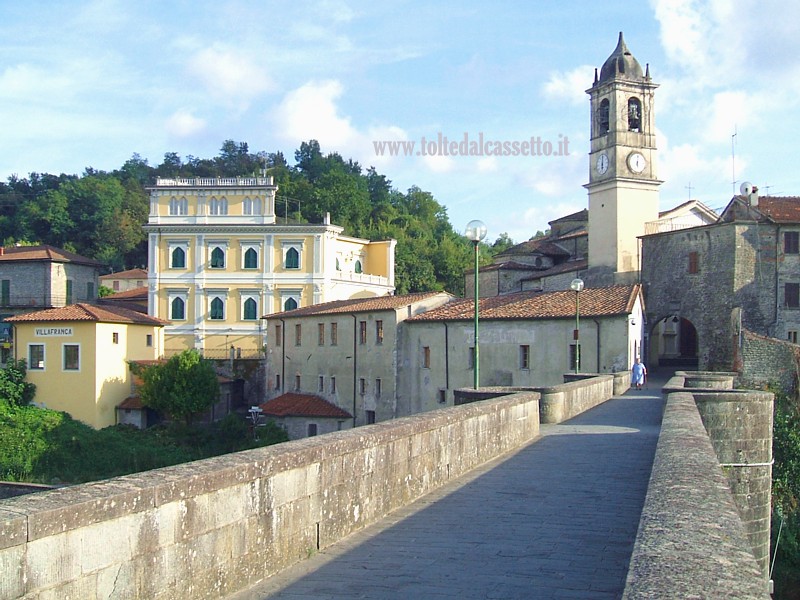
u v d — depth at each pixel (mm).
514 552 8992
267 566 7906
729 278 53781
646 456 16516
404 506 11516
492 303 52438
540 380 46656
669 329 64125
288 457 8352
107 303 81500
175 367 56156
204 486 6934
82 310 55938
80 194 130375
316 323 61250
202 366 57031
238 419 57562
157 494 6359
